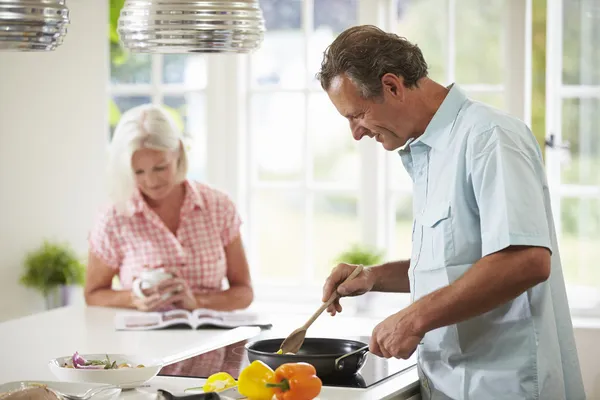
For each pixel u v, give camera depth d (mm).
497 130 2152
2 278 4688
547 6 4195
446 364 2262
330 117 5086
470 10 4484
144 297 3451
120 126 3635
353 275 2576
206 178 4793
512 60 4406
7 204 4684
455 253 2205
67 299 4656
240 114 4762
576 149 4227
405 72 2254
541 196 2100
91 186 4793
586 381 4059
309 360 2262
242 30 2652
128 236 3680
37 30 2498
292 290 4738
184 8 2609
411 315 2084
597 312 4227
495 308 2098
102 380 2178
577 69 4207
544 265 2039
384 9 4566
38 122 4715
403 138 2328
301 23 4914
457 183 2197
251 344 2455
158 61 4883
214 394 2008
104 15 4758
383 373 2416
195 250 3699
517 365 2172
